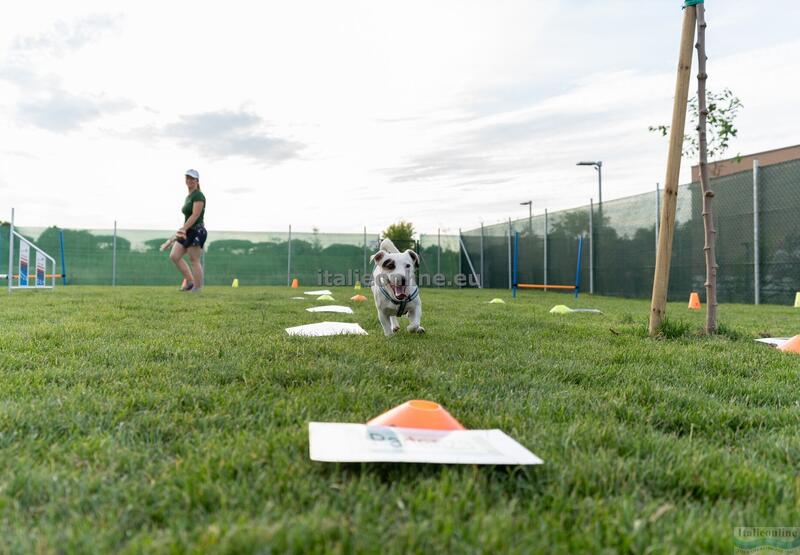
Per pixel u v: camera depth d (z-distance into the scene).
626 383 2.90
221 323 5.38
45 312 6.21
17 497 1.31
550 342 4.46
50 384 2.55
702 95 4.92
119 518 1.21
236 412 2.12
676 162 4.92
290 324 5.48
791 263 11.98
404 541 1.09
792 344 4.39
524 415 2.18
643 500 1.42
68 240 21.14
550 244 20.12
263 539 1.05
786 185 12.09
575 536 1.14
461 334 4.96
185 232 11.66
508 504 1.33
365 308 8.29
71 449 1.67
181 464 1.53
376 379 2.77
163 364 3.09
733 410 2.36
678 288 14.84
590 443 1.80
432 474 1.49
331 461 1.51
